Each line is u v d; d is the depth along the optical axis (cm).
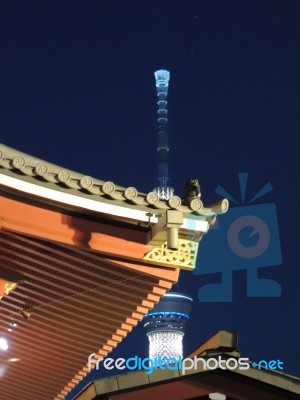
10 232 1160
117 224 1214
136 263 1240
